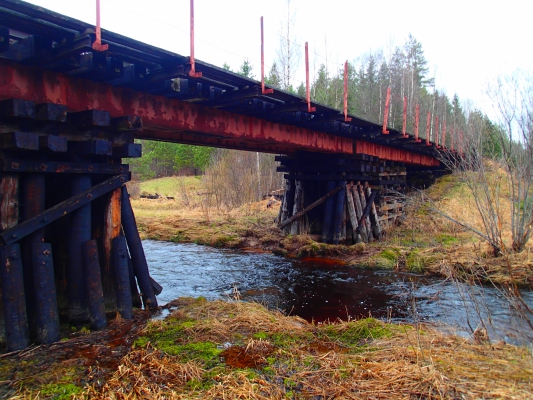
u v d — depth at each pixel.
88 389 3.93
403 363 4.36
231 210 24.42
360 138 14.66
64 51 5.02
